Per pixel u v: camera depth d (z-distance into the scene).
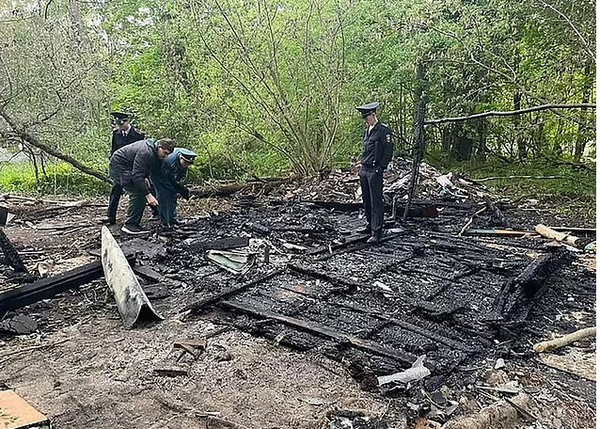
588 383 4.29
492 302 5.82
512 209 10.99
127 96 15.49
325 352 4.65
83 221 9.94
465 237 8.66
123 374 4.32
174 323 5.27
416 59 14.71
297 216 9.93
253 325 5.15
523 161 16.08
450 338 5.00
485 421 3.66
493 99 15.16
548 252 7.72
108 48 16.97
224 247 7.73
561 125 14.16
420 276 6.65
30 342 4.91
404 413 3.81
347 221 9.59
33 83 11.48
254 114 13.96
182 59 15.77
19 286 6.24
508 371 4.45
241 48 13.05
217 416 3.73
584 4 10.90
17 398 3.09
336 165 15.18
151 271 6.66
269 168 15.51
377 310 5.58
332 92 13.82
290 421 3.69
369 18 14.39
